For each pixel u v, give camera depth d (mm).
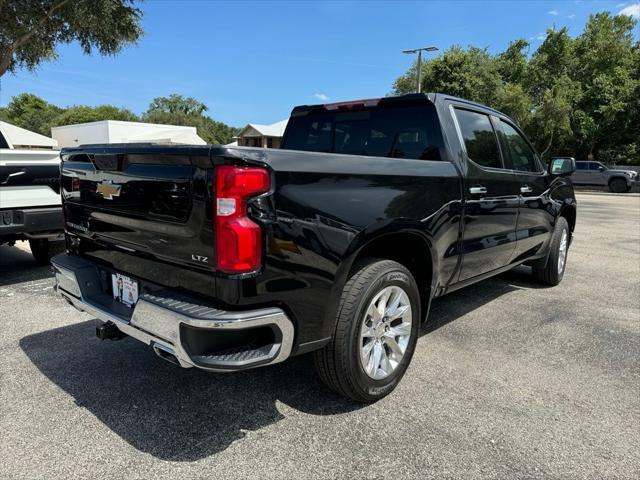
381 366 2924
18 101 67188
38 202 5164
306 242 2346
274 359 2299
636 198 21984
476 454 2430
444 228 3273
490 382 3193
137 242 2621
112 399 2920
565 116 29734
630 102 30953
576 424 2709
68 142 40125
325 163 2467
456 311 4684
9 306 4625
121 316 2635
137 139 34406
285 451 2436
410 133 3670
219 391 3035
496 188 3941
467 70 29172
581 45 36031
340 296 2566
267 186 2197
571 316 4551
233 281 2137
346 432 2609
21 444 2457
